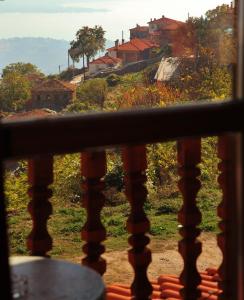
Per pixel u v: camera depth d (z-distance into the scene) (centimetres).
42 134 185
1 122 182
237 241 209
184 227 393
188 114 201
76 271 257
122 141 196
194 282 401
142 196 375
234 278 214
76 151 192
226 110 204
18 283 241
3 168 180
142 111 198
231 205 213
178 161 387
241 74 207
